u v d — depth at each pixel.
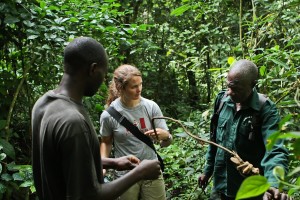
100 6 4.41
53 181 1.62
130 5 7.73
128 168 2.18
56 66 3.36
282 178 0.88
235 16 5.55
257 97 2.42
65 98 1.66
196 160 4.11
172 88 8.59
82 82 1.71
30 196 3.54
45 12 3.33
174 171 4.11
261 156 2.46
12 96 3.50
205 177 2.92
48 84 3.65
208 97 7.99
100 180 1.71
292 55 3.34
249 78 2.34
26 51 3.53
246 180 0.79
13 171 3.26
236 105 2.54
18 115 3.78
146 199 2.97
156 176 1.78
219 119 2.64
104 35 3.84
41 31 3.23
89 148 1.59
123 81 2.85
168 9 8.10
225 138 2.57
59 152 1.59
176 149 4.17
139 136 2.91
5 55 3.54
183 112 7.87
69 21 3.64
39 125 1.68
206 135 4.04
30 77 3.59
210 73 6.94
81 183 1.54
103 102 4.43
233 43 5.58
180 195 3.91
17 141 3.82
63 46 3.38
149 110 2.97
